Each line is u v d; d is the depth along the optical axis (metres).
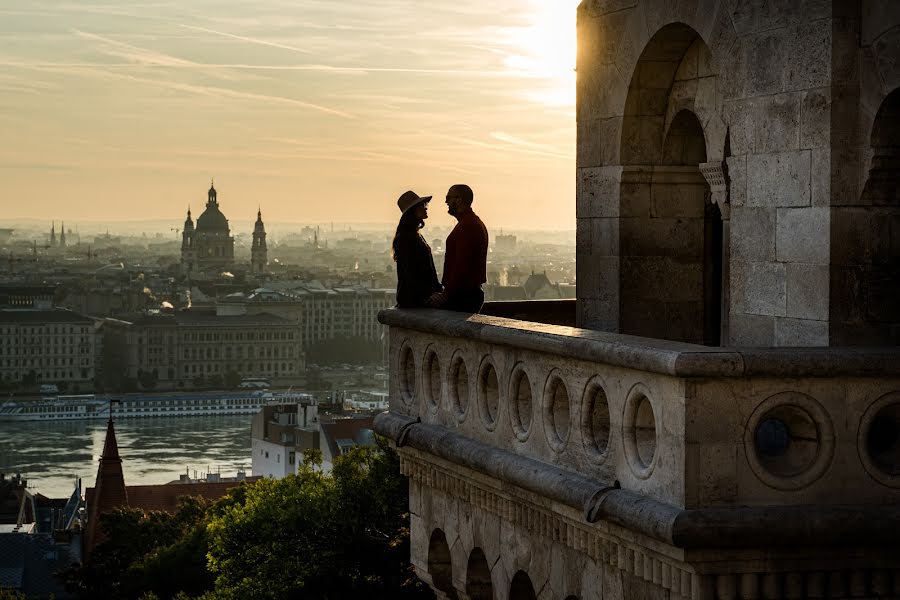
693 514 13.57
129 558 143.75
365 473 83.19
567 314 26.39
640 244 22.67
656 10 21.22
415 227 24.02
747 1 18.47
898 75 16.36
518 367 17.72
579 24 23.69
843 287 17.11
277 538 81.25
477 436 19.16
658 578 14.71
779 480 13.80
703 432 13.70
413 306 23.81
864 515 13.70
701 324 22.89
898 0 16.33
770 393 13.78
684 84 22.00
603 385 15.36
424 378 21.34
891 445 14.48
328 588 79.06
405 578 77.88
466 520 20.38
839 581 14.09
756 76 18.30
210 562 84.62
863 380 13.91
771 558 13.99
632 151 22.55
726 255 21.38
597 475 15.53
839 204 17.05
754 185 18.42
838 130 16.98
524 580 18.61
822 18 17.00
